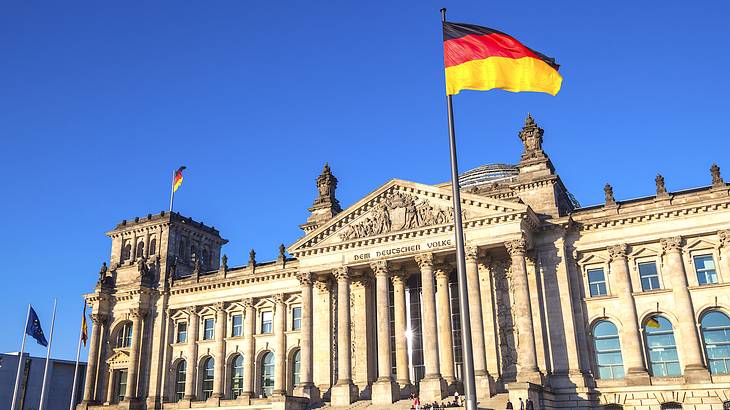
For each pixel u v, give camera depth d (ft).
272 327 383.45
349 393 302.04
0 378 449.48
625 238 295.69
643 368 276.62
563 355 284.61
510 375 290.56
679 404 265.75
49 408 474.90
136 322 411.13
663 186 295.28
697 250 284.41
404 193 315.17
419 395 287.69
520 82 156.04
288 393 365.81
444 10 163.84
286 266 382.22
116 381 418.72
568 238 305.53
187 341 404.57
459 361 307.58
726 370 268.62
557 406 276.41
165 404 392.27
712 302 275.39
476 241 291.17
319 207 381.81
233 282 396.78
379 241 312.50
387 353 298.97
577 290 297.12
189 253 453.17
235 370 390.01
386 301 304.91
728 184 282.56
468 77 155.94
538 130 332.60
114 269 447.01
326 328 338.34
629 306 286.66
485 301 303.89
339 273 317.83
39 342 344.28
